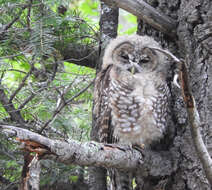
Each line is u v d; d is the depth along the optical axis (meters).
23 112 7.79
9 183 7.13
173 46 6.40
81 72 8.66
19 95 7.99
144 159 5.36
